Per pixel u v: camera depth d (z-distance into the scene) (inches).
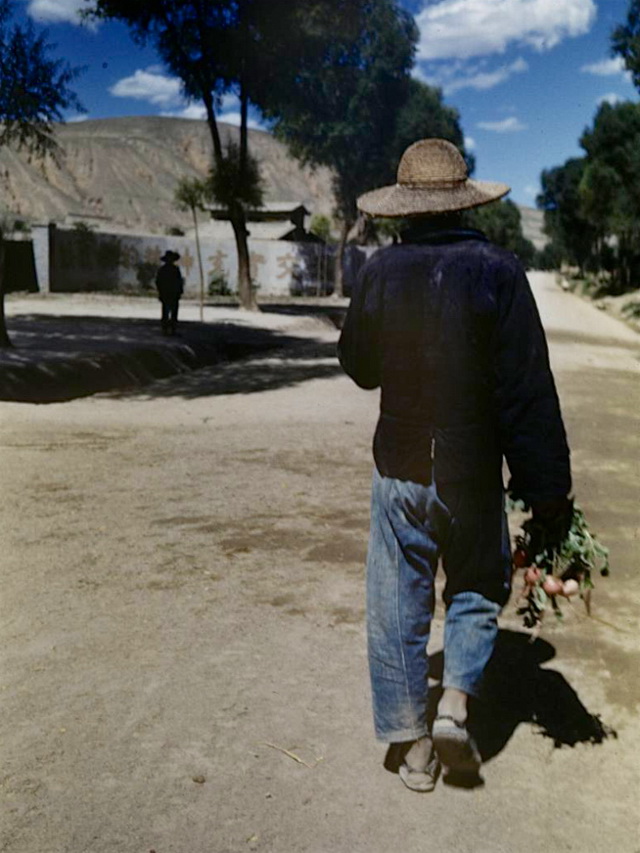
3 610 173.8
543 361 103.7
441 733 107.5
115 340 737.0
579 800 112.5
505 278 103.7
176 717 131.9
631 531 235.0
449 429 106.1
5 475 289.3
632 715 134.6
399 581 112.0
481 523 108.6
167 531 229.0
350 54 1533.0
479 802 111.9
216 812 109.2
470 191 110.7
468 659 110.3
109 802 111.0
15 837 104.1
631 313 1706.4
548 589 113.0
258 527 233.5
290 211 2628.0
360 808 110.3
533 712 135.2
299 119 1786.4
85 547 214.8
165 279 794.8
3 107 690.2
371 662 114.7
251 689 140.9
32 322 936.3
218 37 1184.2
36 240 1486.2
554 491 103.6
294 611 174.4
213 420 421.4
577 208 2842.0
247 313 1277.1
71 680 143.7
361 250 2129.7
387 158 1990.7
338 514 247.4
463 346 104.5
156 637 161.0
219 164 1259.8
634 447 364.8
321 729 129.0
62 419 409.4
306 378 619.8
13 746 123.6
